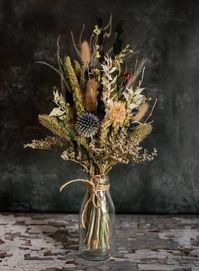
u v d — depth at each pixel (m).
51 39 1.03
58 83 1.04
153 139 1.05
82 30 1.02
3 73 1.04
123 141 0.79
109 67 0.76
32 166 1.06
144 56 1.03
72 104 0.80
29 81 1.04
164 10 1.02
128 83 0.81
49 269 0.77
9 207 1.07
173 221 1.02
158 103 1.04
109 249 0.82
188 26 1.02
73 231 0.95
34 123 1.05
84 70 0.79
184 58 1.03
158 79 1.03
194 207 1.07
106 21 1.02
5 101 1.04
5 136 1.05
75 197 1.07
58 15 1.02
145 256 0.83
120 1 1.01
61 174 1.06
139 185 1.06
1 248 0.86
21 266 0.78
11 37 1.03
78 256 0.83
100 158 0.79
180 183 1.06
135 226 0.98
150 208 1.07
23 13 1.02
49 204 1.07
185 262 0.81
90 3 1.02
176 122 1.04
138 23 1.02
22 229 0.95
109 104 0.76
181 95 1.04
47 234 0.93
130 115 0.79
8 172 1.07
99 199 0.81
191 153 1.05
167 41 1.02
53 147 0.90
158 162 1.06
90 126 0.75
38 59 1.03
